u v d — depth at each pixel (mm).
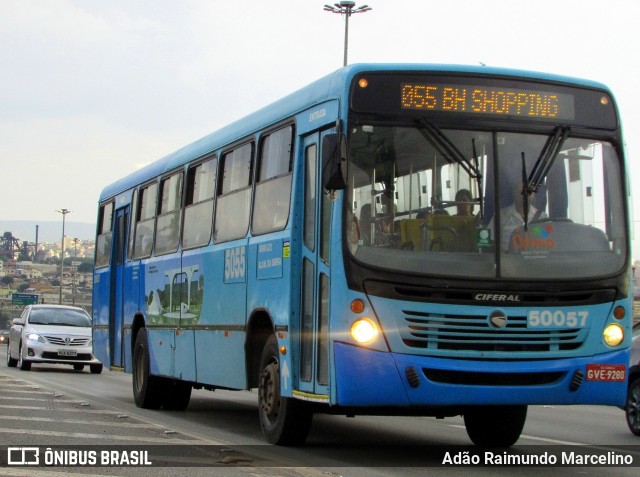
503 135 10125
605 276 9984
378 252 9664
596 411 18312
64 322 29875
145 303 16891
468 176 9969
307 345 10562
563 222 10070
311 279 10562
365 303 9562
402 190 9859
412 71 10125
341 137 9680
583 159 10312
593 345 9898
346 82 10031
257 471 8984
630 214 10359
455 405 9602
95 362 28688
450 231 9805
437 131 9992
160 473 8781
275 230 11508
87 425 12422
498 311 9672
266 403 11594
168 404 16469
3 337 64375
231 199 13234
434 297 9594
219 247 13453
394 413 10703
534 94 10297
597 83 10562
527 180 10031
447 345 9586
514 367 9617
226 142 13688
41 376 25500
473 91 10164
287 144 11484
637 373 13719
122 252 18781
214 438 12039
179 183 15680
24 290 173125
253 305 12031
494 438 11844
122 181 19438
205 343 13766
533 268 9828
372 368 9461
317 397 10000
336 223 9812
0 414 13555
